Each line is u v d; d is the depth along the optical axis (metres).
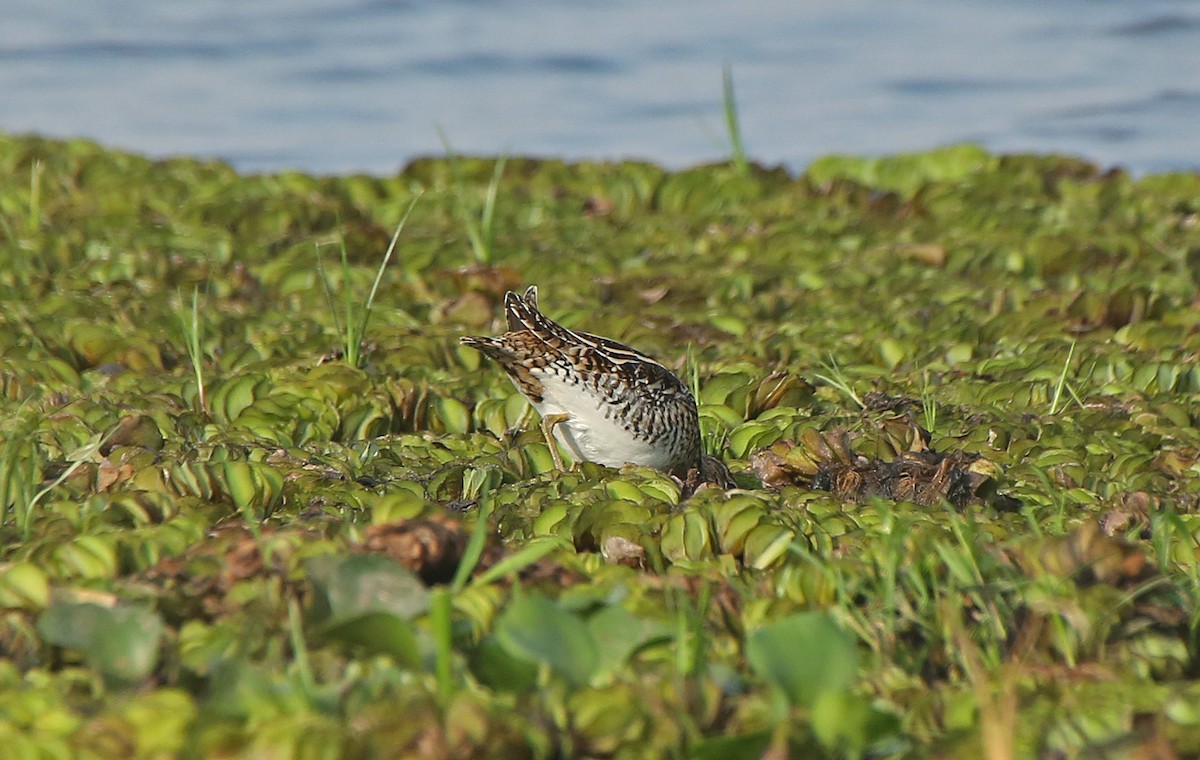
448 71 33.91
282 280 15.95
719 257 17.36
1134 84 32.62
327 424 11.58
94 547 8.19
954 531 8.98
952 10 40.09
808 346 14.12
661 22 38.88
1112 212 19.39
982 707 6.71
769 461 10.78
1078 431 11.70
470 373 13.20
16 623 7.46
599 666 7.11
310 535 8.32
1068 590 8.10
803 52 36.03
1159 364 13.33
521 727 6.61
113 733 6.43
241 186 19.84
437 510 8.48
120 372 12.91
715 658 7.55
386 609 7.43
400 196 20.22
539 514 9.43
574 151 28.38
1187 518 9.80
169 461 9.95
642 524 9.14
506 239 18.14
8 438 10.04
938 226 18.69
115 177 19.95
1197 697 7.17
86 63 33.50
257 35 36.50
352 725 6.58
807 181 21.06
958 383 12.94
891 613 7.84
